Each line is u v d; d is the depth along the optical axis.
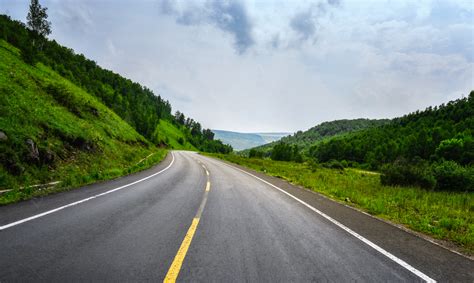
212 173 17.34
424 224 6.31
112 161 17.61
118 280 2.80
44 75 32.81
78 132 15.88
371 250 4.21
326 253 3.95
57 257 3.30
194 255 3.58
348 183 16.12
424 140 90.00
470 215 8.12
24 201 6.38
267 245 4.14
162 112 182.00
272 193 9.92
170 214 5.86
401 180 15.96
